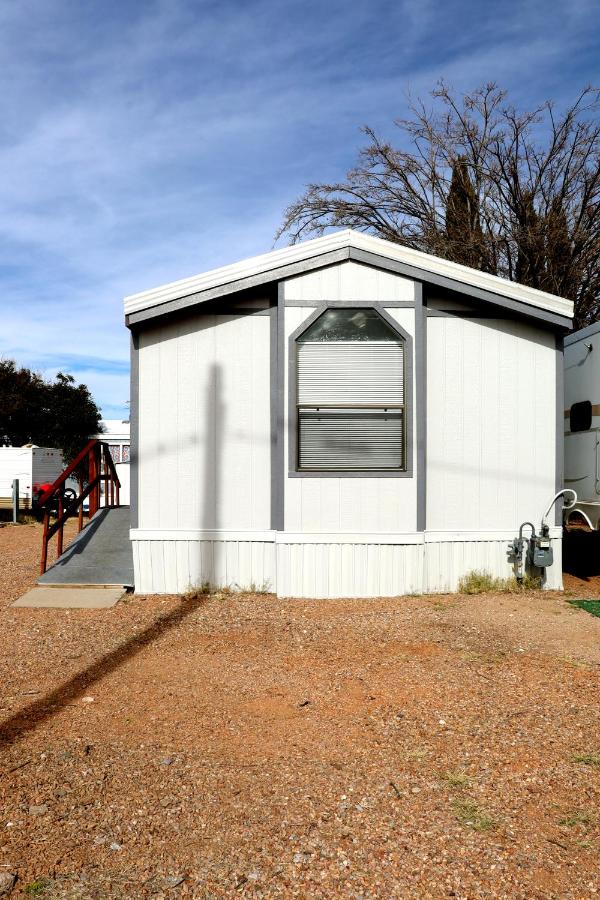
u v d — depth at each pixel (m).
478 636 5.80
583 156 18.66
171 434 7.54
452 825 2.99
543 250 17.62
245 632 6.06
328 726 4.02
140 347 7.53
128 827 2.96
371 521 7.37
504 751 3.69
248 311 7.53
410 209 19.89
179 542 7.55
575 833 2.93
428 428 7.54
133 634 5.99
